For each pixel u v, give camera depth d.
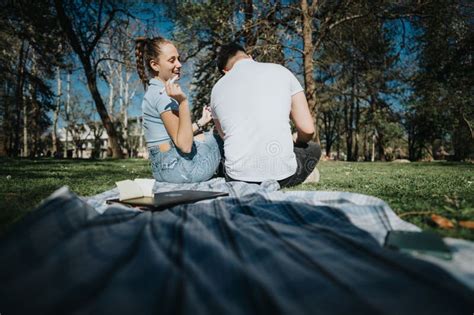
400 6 12.14
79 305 0.76
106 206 2.07
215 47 12.47
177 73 3.10
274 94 2.60
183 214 1.72
